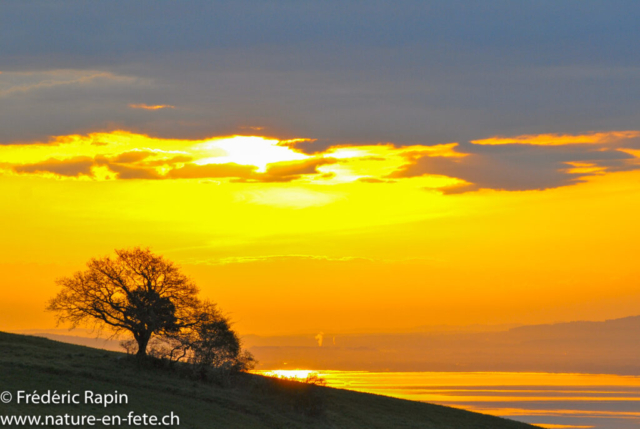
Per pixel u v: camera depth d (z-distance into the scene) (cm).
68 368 6944
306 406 6931
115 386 6531
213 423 5856
